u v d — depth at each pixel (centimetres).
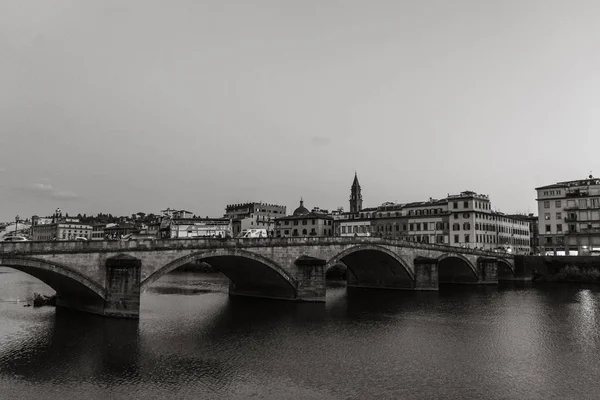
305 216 15338
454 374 3588
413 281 9031
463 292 8825
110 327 4984
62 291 6106
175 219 14950
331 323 5516
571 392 3206
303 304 6950
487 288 9612
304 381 3406
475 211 13150
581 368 3744
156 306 6700
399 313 6262
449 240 13350
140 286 5400
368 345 4459
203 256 6019
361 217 15550
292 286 7100
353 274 9944
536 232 17575
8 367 3662
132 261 5269
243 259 6550
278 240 6925
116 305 5294
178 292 8500
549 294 8462
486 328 5266
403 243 8838
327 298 7806
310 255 7338
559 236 12788
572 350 4294
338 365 3806
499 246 14425
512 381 3428
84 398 3070
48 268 4809
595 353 4194
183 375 3525
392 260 8725
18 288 8700
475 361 3938
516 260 11275
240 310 6378
